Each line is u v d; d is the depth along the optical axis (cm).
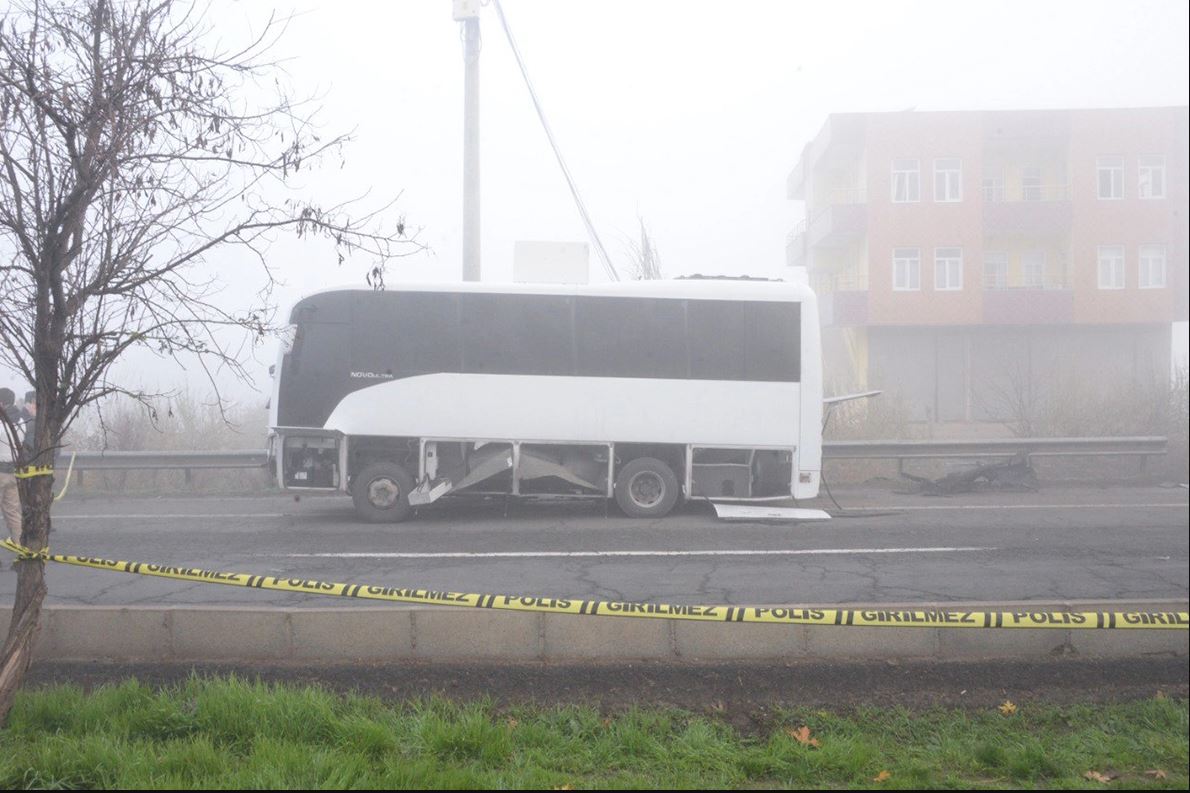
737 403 1370
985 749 513
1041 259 3275
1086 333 3228
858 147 3347
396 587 888
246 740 519
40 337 498
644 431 1366
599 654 644
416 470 1379
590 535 1223
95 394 523
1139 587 878
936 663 636
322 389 1354
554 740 529
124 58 494
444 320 1365
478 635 646
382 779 453
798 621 611
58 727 539
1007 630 648
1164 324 3167
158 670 639
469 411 1356
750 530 1252
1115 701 604
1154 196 3141
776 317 1380
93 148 482
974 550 1078
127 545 1158
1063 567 976
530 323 1368
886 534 1199
